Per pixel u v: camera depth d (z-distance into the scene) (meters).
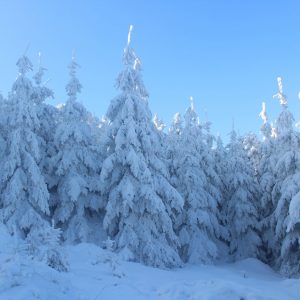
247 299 11.92
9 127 25.20
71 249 19.17
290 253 27.41
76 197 25.16
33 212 23.34
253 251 32.47
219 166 37.56
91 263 16.61
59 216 26.14
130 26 26.11
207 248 28.94
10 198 22.81
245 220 32.88
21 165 24.02
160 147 25.55
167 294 12.63
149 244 22.92
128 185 23.00
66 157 26.62
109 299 11.70
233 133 35.78
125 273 16.31
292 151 27.33
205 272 24.05
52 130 29.77
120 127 24.03
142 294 12.73
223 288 12.27
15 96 25.61
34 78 30.08
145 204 23.81
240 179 32.94
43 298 9.35
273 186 32.94
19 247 12.25
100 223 28.17
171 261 23.41
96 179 27.55
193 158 31.14
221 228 33.38
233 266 29.80
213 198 33.00
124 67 25.66
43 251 13.09
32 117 24.70
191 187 30.59
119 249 22.75
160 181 24.94
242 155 35.25
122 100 24.98
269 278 25.94
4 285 9.12
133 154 23.14
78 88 28.88
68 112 27.75
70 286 11.41
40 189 23.77
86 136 28.19
